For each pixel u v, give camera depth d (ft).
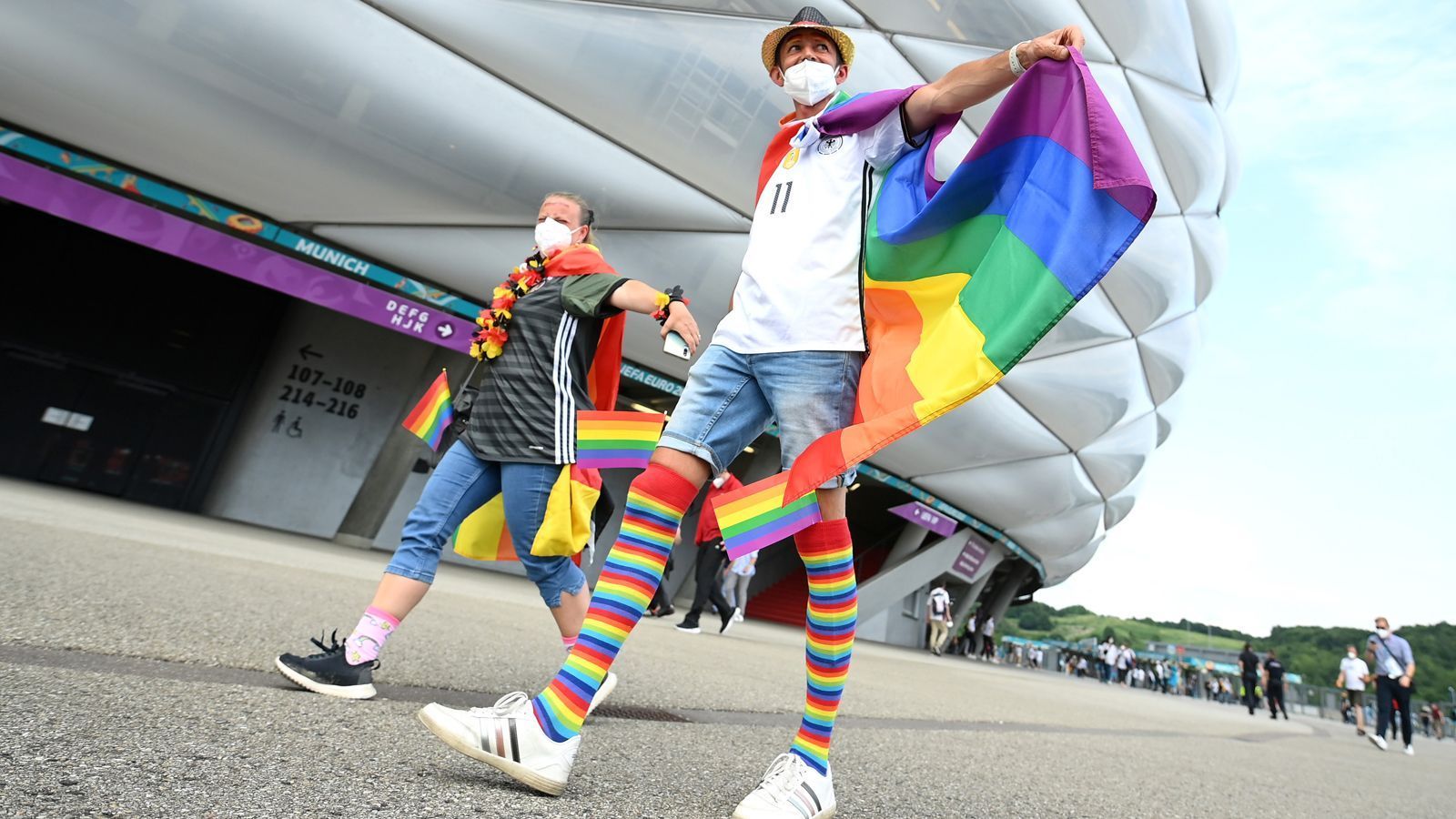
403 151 35.73
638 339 49.06
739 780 7.49
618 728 9.39
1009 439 69.21
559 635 19.49
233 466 53.83
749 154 40.50
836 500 6.46
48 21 29.09
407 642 13.38
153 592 13.16
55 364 48.73
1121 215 5.51
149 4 29.27
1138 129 55.42
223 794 4.57
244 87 32.14
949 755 11.78
